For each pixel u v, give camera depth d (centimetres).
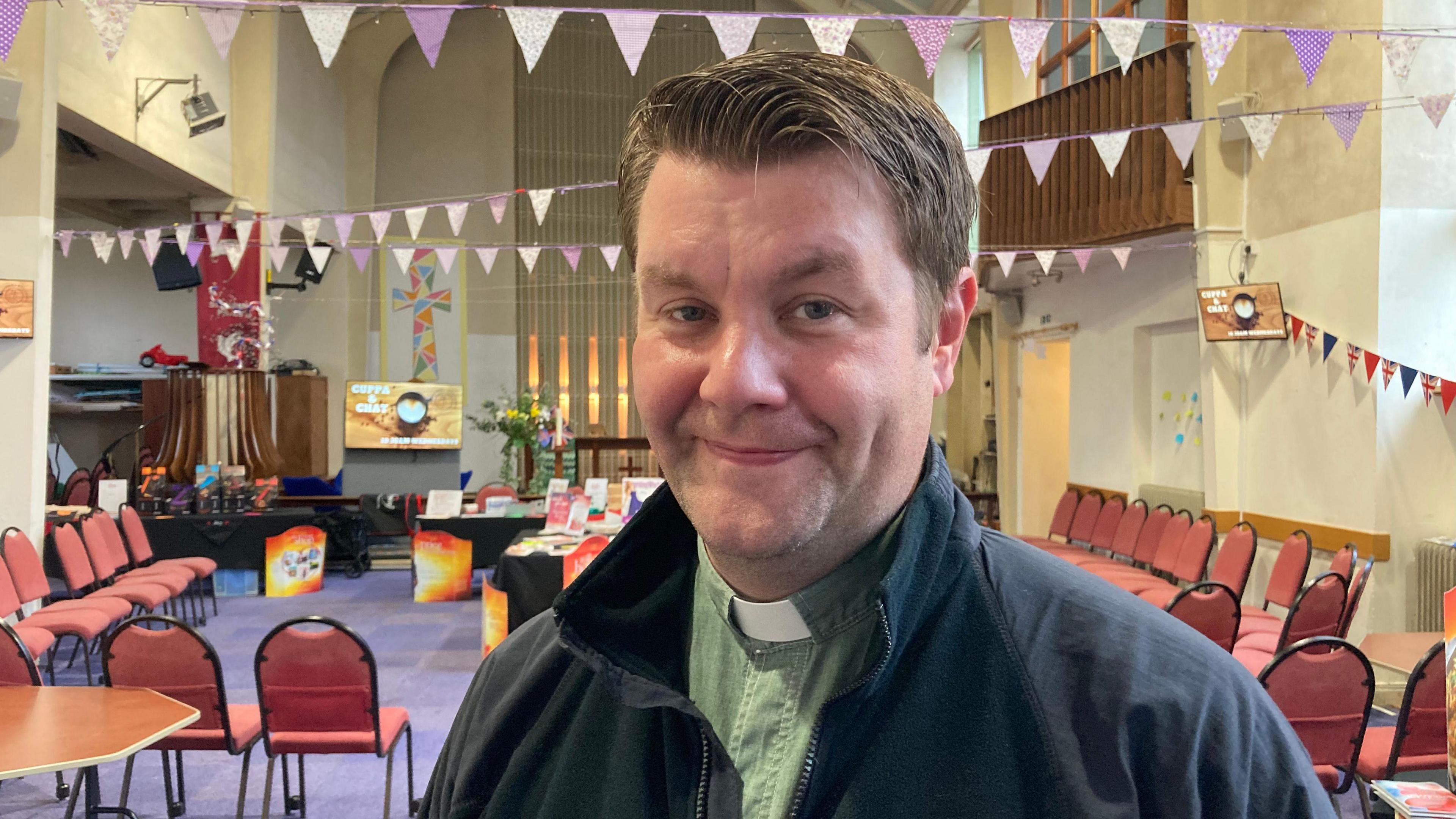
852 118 55
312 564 759
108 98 713
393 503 840
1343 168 527
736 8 1318
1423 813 184
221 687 326
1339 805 329
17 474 601
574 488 636
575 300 1361
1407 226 504
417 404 846
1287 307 576
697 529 58
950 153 61
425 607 707
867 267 55
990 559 65
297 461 1022
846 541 60
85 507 721
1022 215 820
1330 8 530
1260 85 593
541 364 1348
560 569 519
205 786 383
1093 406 830
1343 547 525
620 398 1365
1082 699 57
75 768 303
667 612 71
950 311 65
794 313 55
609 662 67
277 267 930
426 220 1323
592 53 1375
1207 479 636
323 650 320
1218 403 626
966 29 1138
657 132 59
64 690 310
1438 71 503
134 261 1183
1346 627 397
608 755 67
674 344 58
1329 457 543
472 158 1349
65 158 885
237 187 950
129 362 1177
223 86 927
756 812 62
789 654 65
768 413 54
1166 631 61
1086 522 726
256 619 664
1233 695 58
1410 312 507
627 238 64
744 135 54
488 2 1329
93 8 291
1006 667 59
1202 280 617
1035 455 995
